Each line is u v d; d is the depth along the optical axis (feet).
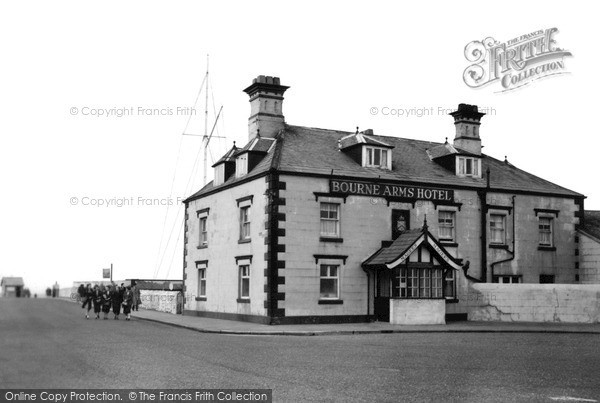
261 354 57.82
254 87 112.16
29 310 136.56
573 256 119.34
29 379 42.32
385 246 102.78
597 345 67.97
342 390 39.14
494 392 38.81
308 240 97.60
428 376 44.88
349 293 99.60
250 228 102.47
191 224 127.13
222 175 115.44
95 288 116.98
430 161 117.19
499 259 112.27
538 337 78.28
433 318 97.91
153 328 90.99
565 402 35.91
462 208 110.22
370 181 102.78
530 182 120.37
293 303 95.66
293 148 105.60
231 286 107.76
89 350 59.77
